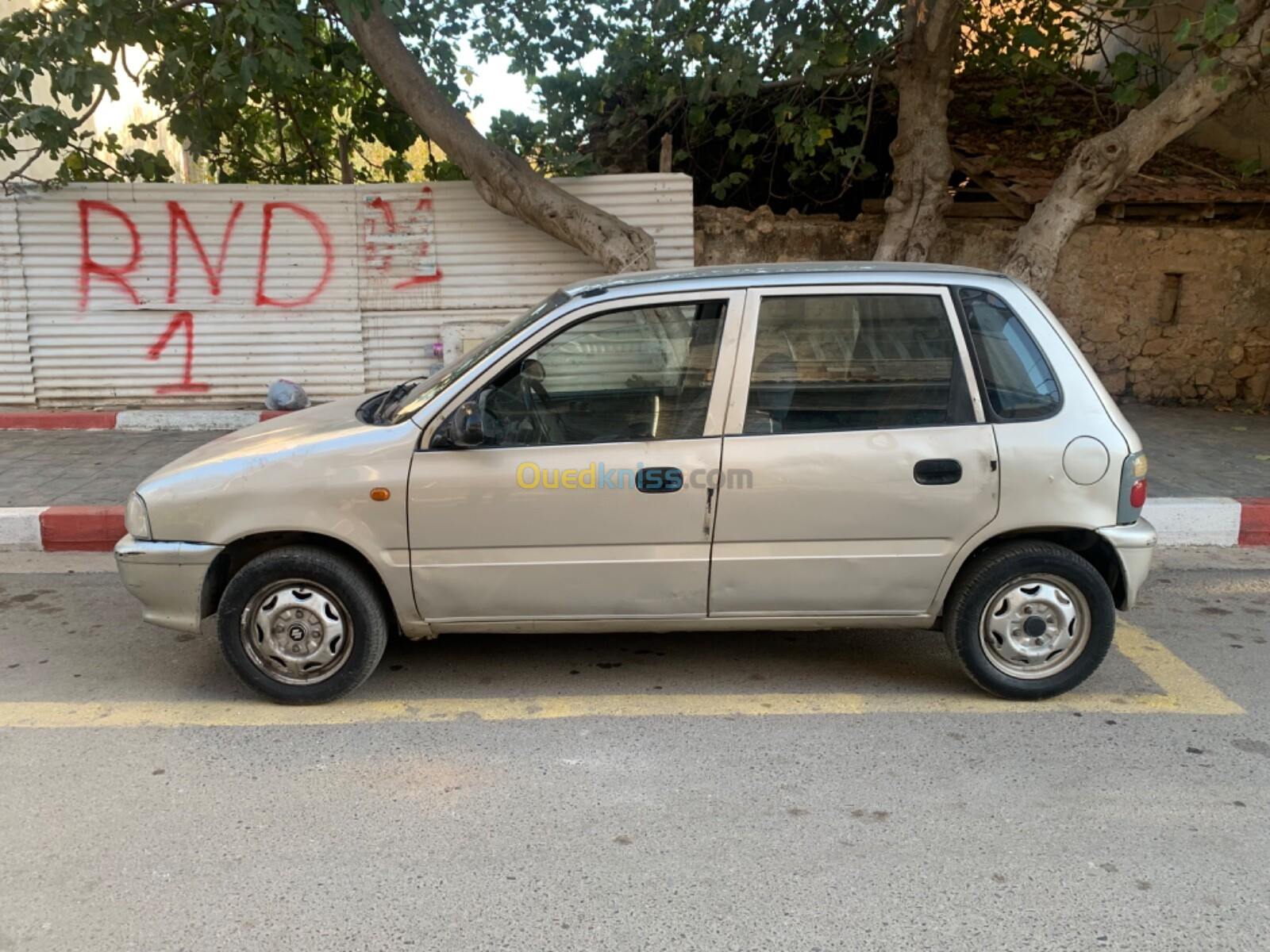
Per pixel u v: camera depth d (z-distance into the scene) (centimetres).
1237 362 964
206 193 866
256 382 911
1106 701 396
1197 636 468
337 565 374
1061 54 1013
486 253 898
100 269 874
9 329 878
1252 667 431
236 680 417
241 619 379
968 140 1035
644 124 1027
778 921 262
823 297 375
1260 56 676
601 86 931
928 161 784
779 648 455
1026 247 729
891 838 301
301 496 366
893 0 805
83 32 728
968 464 367
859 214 1015
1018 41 925
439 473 366
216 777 337
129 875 282
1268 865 287
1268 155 993
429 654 448
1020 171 956
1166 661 437
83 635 468
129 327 889
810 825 308
